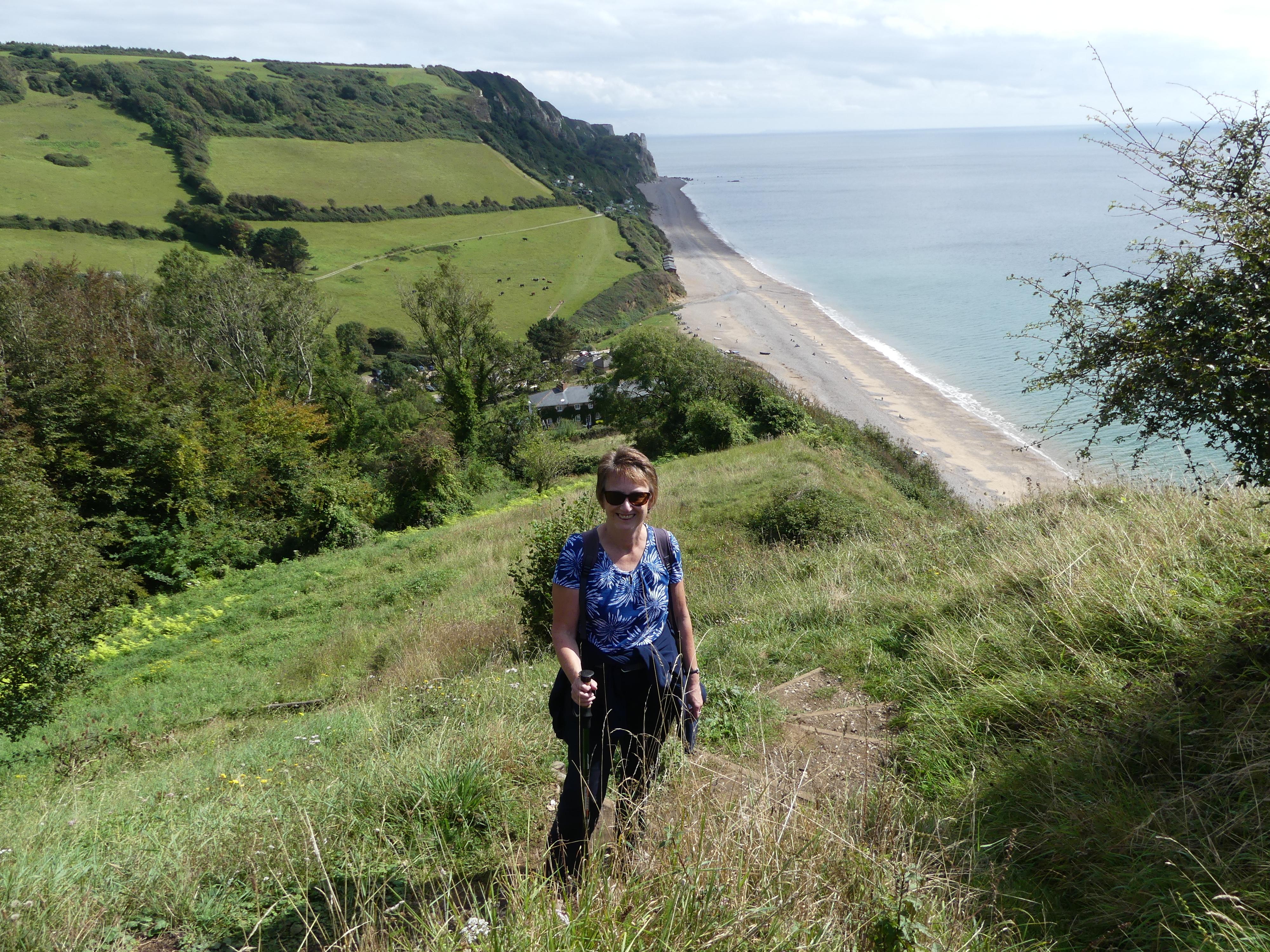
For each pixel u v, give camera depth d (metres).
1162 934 2.07
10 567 9.63
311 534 28.09
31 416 28.98
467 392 40.97
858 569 7.42
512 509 26.33
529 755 3.74
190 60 194.25
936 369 58.28
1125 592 4.00
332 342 58.00
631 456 2.43
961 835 2.68
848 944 1.97
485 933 1.93
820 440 28.33
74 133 131.88
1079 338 3.30
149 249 98.00
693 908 1.98
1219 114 2.94
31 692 9.80
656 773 2.60
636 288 103.19
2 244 90.50
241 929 2.60
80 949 2.46
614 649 2.42
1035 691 3.56
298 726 7.47
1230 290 2.82
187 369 36.84
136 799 4.88
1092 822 2.55
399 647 12.03
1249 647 3.04
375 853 2.97
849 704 4.34
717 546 14.12
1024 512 7.43
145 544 25.98
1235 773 2.47
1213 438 3.01
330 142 165.00
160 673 14.03
